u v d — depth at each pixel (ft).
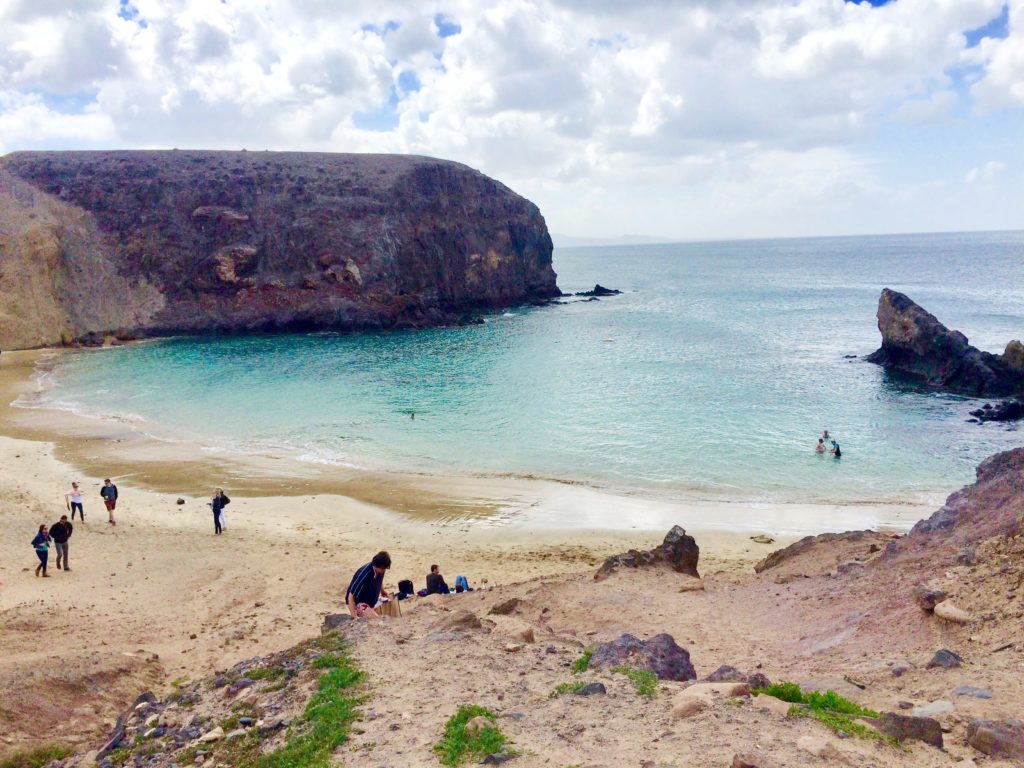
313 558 76.74
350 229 312.29
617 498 99.50
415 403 161.48
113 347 257.96
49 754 32.89
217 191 322.75
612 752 22.24
